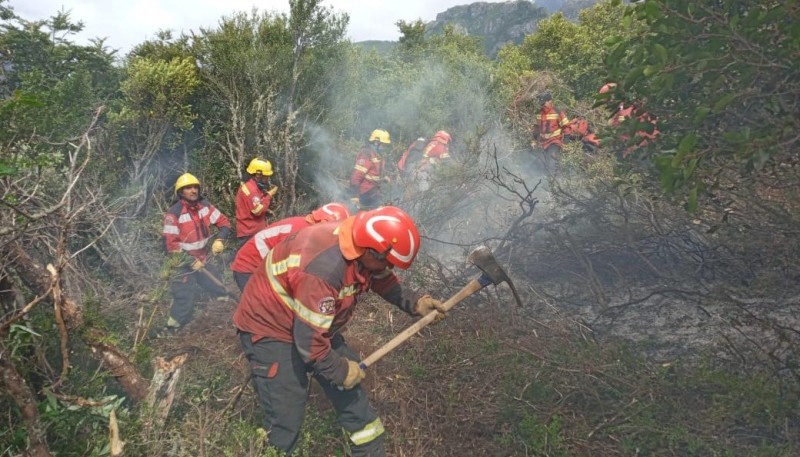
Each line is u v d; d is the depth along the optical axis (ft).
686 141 7.53
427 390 11.14
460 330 13.11
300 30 23.95
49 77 21.09
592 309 14.79
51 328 9.52
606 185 16.79
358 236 7.91
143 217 20.02
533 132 27.94
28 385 8.58
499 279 9.00
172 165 22.93
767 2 7.15
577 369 10.89
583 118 25.90
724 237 14.61
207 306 16.88
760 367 10.92
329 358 8.14
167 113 21.40
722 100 7.43
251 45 23.26
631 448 9.29
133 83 21.01
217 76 22.66
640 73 8.07
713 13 7.14
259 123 22.12
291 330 8.65
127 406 9.74
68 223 8.97
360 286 8.49
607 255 16.97
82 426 8.61
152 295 12.75
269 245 12.79
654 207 15.90
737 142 7.43
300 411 8.93
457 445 9.77
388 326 13.85
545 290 16.21
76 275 13.07
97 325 10.09
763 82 7.84
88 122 18.30
